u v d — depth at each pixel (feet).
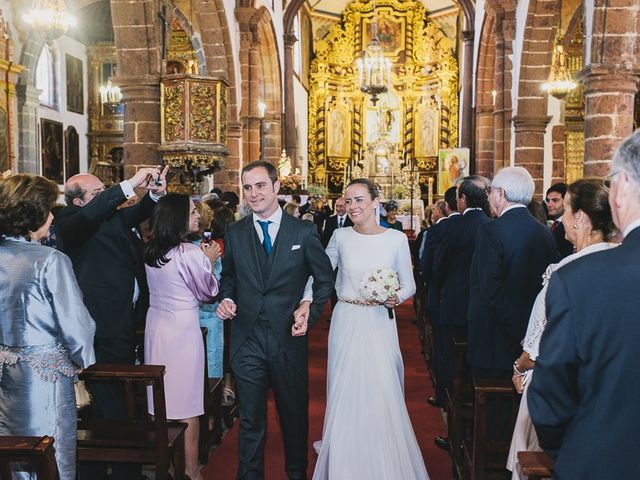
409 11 94.02
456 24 90.74
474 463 12.07
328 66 96.02
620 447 5.81
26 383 9.68
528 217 12.78
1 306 9.70
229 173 45.91
